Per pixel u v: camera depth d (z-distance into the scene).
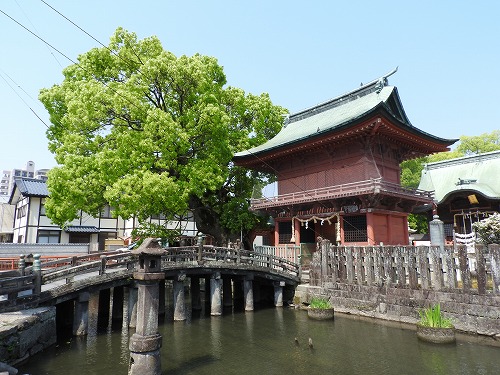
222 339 12.63
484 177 28.23
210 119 21.19
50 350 11.10
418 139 23.16
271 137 32.06
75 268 12.77
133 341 8.69
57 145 24.00
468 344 11.58
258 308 18.75
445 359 10.26
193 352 11.18
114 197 18.56
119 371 9.41
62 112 24.12
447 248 13.50
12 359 9.21
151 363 8.59
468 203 26.34
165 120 19.66
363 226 21.64
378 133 21.64
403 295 14.63
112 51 21.59
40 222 33.59
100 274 13.44
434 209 24.94
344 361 10.25
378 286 15.56
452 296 13.16
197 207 25.25
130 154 20.00
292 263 20.17
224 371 9.53
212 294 16.89
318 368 9.70
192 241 29.72
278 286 19.22
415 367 9.68
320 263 18.47
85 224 35.94
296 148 23.83
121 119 20.84
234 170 28.03
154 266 9.25
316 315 15.57
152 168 21.36
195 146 22.88
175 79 21.11
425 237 30.47
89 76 22.78
